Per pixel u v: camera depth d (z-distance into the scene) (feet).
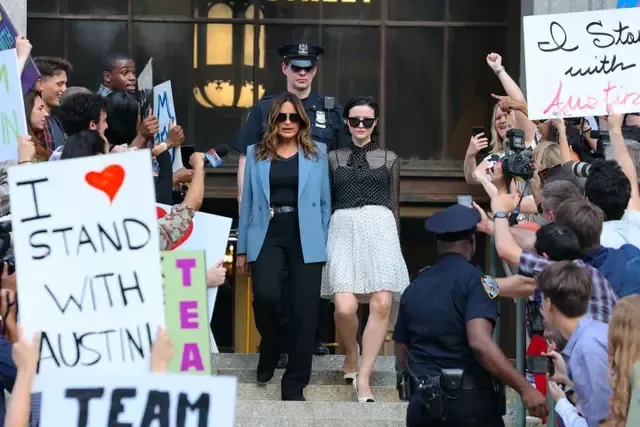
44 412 22.76
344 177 38.73
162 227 29.22
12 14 51.49
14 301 26.27
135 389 22.76
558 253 28.73
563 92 35.50
